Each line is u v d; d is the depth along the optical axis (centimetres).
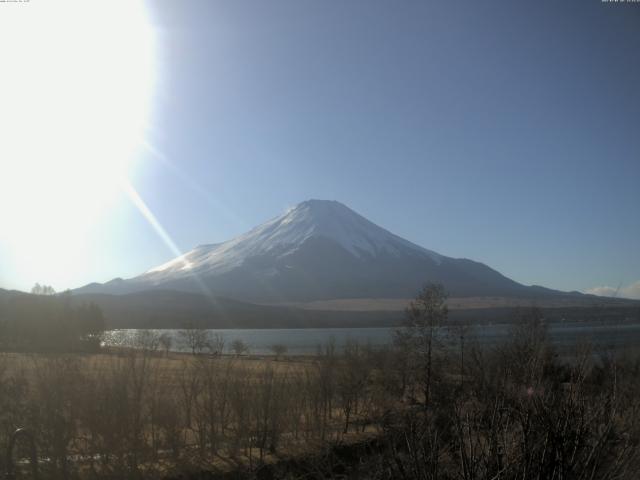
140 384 2194
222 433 2517
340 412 3006
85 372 2206
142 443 2177
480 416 815
